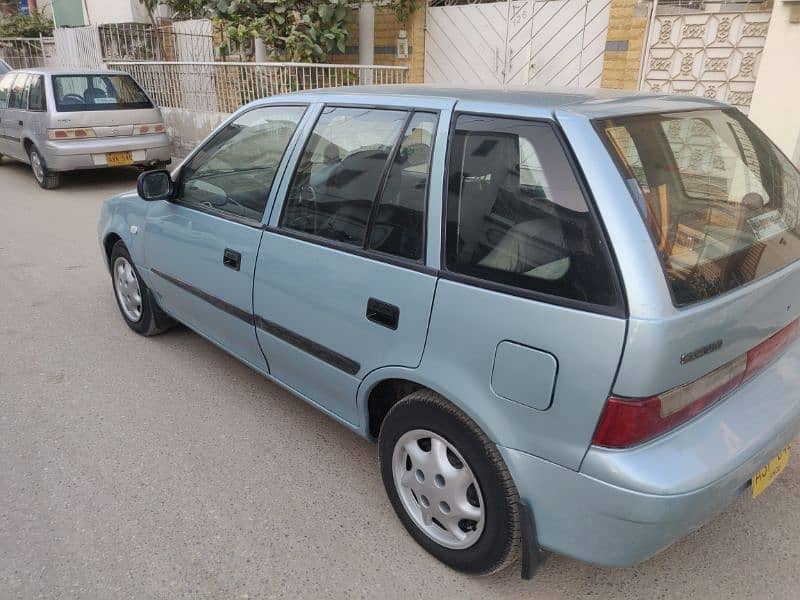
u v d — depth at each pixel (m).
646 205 1.89
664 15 6.23
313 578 2.38
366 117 2.61
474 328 2.07
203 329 3.71
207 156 3.50
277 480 2.95
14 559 2.46
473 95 2.37
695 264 1.90
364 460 3.12
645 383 1.74
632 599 2.31
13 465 3.03
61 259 6.20
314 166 2.79
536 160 2.02
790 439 2.19
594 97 2.29
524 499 2.06
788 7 5.21
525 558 2.11
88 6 15.34
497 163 2.11
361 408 2.63
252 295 3.07
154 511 2.73
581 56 7.29
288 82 9.12
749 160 2.47
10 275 5.74
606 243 1.82
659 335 1.71
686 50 6.18
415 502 2.51
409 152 2.39
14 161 12.03
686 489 1.79
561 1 7.27
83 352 4.23
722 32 5.93
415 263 2.29
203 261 3.40
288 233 2.85
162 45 13.10
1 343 4.35
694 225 2.03
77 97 8.88
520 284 1.98
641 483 1.78
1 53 17.62
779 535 2.60
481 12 8.04
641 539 1.86
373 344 2.45
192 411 3.52
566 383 1.85
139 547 2.53
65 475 2.96
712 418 1.97
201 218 3.41
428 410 2.28
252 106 3.30
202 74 10.30
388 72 9.12
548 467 1.96
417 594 2.32
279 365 3.11
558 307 1.87
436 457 2.32
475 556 2.27
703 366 1.88
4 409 3.52
